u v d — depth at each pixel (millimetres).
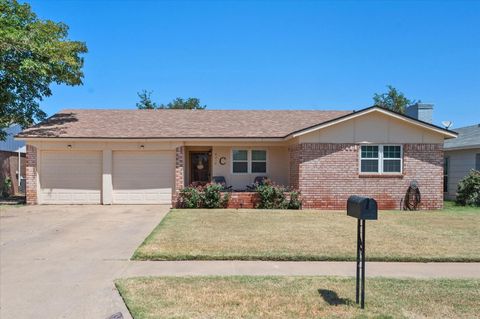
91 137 17562
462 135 23719
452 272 7316
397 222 12961
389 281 6633
